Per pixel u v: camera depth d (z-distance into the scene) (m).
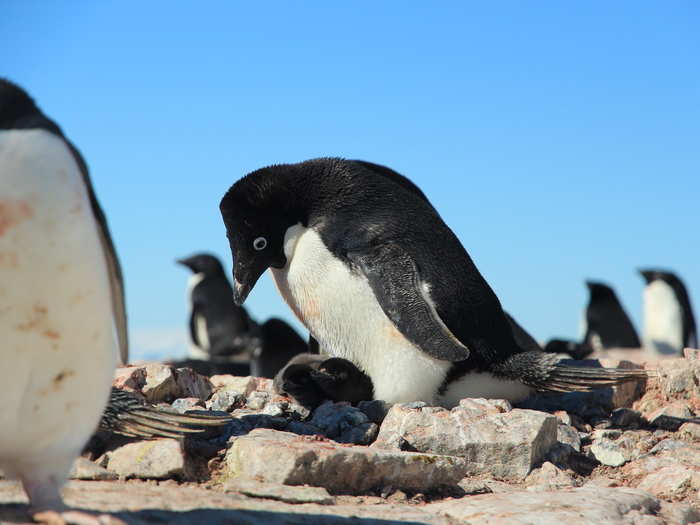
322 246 11.02
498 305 11.42
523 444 9.59
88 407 5.72
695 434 11.15
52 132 5.52
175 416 8.32
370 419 10.56
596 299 45.28
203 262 44.12
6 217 5.19
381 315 10.70
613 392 12.37
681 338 44.44
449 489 8.77
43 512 5.52
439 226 11.37
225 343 42.28
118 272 5.98
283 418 10.22
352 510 7.22
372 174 11.55
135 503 6.49
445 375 10.74
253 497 7.42
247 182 11.20
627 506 7.89
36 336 5.38
